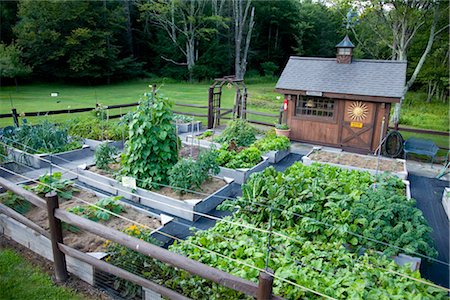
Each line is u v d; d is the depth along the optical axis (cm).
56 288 339
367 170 728
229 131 933
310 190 471
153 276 325
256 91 2527
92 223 310
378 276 314
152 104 573
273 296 221
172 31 3178
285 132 1066
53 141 789
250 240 380
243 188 494
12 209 427
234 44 3412
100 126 955
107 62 2784
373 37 2052
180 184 554
